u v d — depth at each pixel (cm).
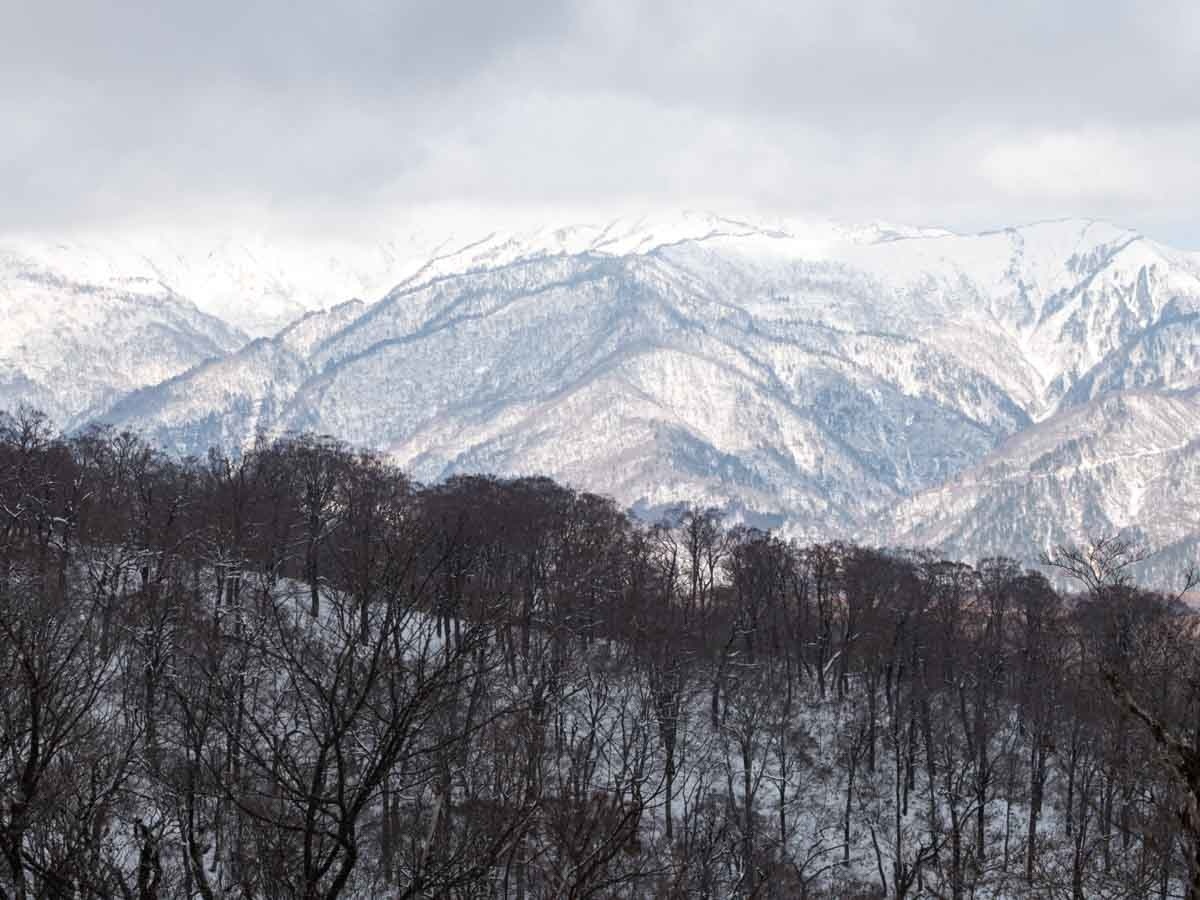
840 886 8762
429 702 2569
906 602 14150
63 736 2720
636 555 13788
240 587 5347
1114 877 5053
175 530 9325
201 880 2472
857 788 10562
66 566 6794
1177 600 4344
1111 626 4309
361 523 7256
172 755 3622
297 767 2516
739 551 15638
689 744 9806
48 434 13950
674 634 11525
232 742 2645
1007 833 9169
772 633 14762
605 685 7744
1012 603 14450
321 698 2412
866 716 12012
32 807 2608
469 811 2944
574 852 2892
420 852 2628
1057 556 4466
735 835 7419
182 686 4006
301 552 9194
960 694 11362
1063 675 8225
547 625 6078
